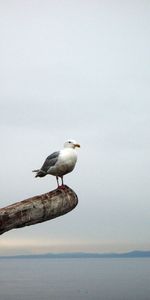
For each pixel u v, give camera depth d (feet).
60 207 34.99
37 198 34.35
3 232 33.86
